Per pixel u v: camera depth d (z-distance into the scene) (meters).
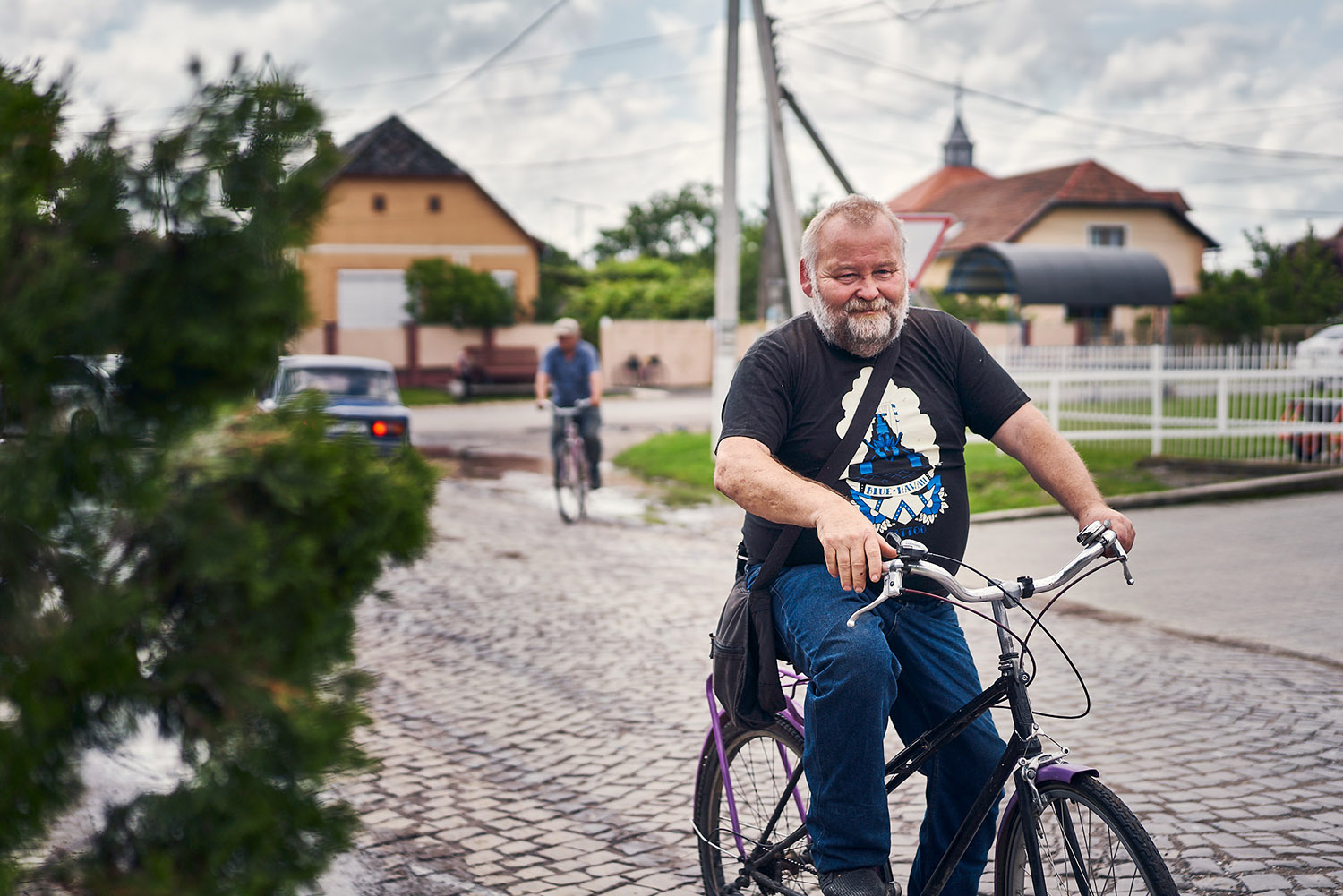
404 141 42.25
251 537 2.14
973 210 44.00
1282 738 4.74
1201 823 3.88
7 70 2.21
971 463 13.26
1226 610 7.24
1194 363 15.62
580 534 10.84
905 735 2.83
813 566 2.67
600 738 4.95
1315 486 12.56
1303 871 3.49
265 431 2.18
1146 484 12.64
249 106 2.20
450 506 12.88
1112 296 30.19
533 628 6.98
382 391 12.95
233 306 2.21
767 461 2.57
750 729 2.87
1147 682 5.63
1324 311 39.97
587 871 3.62
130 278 2.16
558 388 11.80
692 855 3.75
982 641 6.51
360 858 3.69
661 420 26.00
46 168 2.15
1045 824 2.39
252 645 2.22
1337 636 6.50
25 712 2.07
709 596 7.95
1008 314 31.81
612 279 53.22
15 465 2.08
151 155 2.19
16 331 2.02
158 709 2.25
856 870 2.49
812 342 2.74
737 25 14.16
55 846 2.24
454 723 5.17
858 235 2.65
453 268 37.81
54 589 2.17
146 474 2.09
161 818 2.18
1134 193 42.03
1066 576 2.43
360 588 2.37
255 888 2.18
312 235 2.27
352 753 2.27
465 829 3.97
